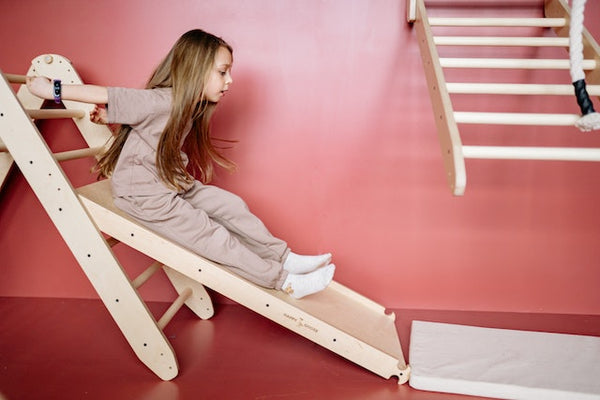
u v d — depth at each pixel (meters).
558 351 1.65
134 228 1.50
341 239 2.04
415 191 1.98
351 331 1.55
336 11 1.89
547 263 2.00
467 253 2.02
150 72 1.98
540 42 1.63
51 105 2.03
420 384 1.48
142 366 1.59
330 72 1.93
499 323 1.93
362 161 1.98
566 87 1.46
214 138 1.95
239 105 1.97
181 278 1.93
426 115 1.93
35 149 1.41
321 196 2.02
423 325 1.83
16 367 1.57
